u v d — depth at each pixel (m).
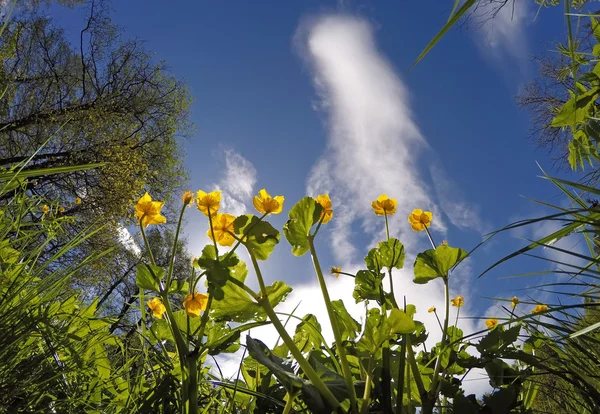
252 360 1.39
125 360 1.42
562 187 1.29
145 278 1.05
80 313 1.33
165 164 16.52
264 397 1.12
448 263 1.37
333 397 0.98
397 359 1.31
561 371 1.21
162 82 16.80
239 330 1.04
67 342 1.12
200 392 1.30
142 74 16.48
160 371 1.30
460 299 1.61
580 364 1.21
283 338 0.99
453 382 1.35
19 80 14.21
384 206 1.53
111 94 15.52
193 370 1.00
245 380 1.36
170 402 1.13
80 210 10.92
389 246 1.44
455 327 1.53
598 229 1.03
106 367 1.27
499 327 1.34
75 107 13.74
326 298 1.08
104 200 12.16
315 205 1.12
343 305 1.20
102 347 1.29
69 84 15.20
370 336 1.02
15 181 1.27
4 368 0.97
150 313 1.37
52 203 1.77
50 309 1.23
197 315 1.07
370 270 1.42
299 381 0.97
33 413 0.94
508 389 1.18
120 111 15.67
